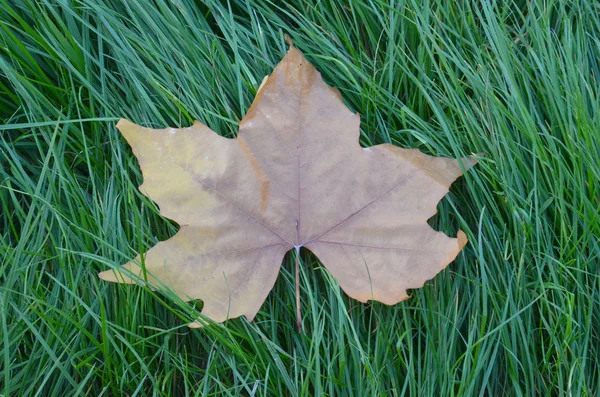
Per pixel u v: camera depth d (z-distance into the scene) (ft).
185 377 2.00
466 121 2.12
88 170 2.14
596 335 2.10
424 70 2.14
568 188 2.10
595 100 2.15
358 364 2.03
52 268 2.07
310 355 1.98
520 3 2.22
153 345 2.06
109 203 2.07
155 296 1.99
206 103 2.10
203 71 2.11
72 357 2.00
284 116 2.01
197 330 2.06
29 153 2.14
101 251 2.05
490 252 2.08
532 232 2.09
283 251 2.03
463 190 2.14
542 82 2.15
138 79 2.11
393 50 2.15
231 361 2.03
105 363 2.00
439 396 2.05
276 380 2.05
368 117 2.13
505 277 2.09
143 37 2.11
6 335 1.94
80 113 2.12
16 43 2.07
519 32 2.17
